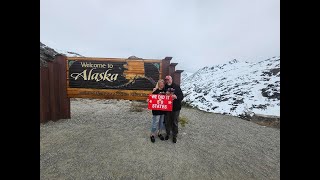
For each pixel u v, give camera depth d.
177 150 6.36
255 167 5.84
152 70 9.22
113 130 7.66
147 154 5.97
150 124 8.59
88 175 4.93
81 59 9.23
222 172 5.45
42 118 8.31
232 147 7.07
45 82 8.52
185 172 5.30
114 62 9.24
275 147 7.40
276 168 5.83
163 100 6.60
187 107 15.27
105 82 9.27
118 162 5.50
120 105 13.95
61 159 5.55
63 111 9.19
